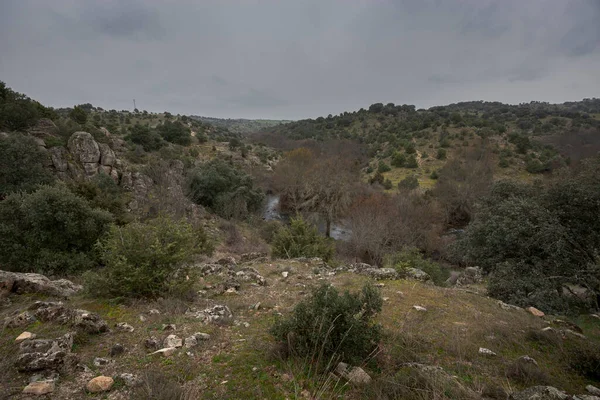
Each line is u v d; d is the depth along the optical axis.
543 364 3.54
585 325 5.91
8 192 16.02
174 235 5.55
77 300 4.90
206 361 3.15
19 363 2.74
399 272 8.38
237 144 64.50
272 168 54.12
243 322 4.39
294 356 3.18
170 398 2.43
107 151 23.08
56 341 3.08
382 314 4.88
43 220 8.40
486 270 10.44
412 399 2.60
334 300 3.43
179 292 5.29
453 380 2.86
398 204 27.11
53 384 2.54
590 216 7.93
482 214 11.34
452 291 6.66
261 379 2.82
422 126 74.81
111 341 3.52
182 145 55.66
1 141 17.31
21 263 8.13
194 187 29.36
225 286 6.29
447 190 33.56
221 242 19.92
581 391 3.00
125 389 2.61
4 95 24.64
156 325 4.02
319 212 31.33
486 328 4.45
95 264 9.05
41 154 18.78
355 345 3.20
